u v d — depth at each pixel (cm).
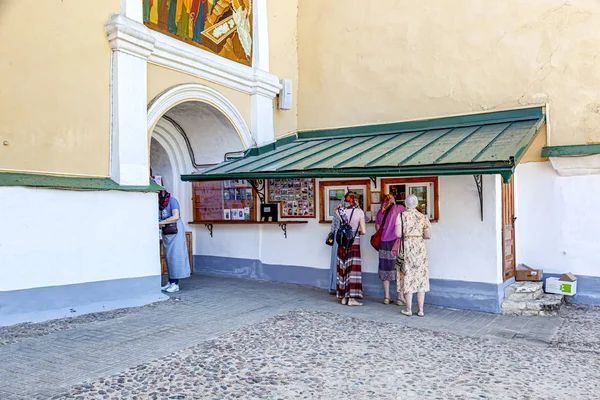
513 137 703
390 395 402
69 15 637
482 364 486
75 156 643
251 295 802
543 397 403
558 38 791
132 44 699
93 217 654
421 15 927
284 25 1055
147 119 734
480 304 732
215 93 869
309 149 928
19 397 372
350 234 737
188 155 1021
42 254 596
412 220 694
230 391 401
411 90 938
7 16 571
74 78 642
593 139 766
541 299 739
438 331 614
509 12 835
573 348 552
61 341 517
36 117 599
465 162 616
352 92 1009
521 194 830
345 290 752
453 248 755
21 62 585
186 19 815
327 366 468
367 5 991
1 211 559
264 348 517
